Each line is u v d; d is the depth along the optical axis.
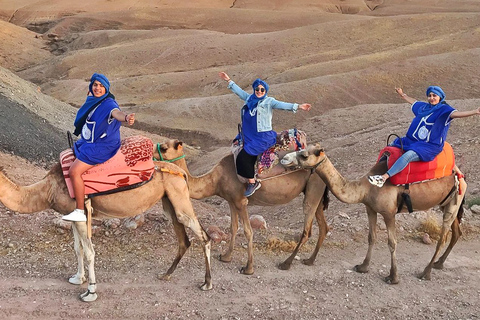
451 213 8.94
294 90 43.50
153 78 54.59
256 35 72.06
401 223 11.38
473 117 23.48
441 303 8.20
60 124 23.70
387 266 9.48
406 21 72.69
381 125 27.48
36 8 106.25
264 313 7.56
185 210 7.90
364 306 7.97
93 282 7.48
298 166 8.38
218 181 8.81
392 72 47.34
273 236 10.45
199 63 63.28
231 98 41.44
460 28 69.81
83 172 7.21
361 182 8.70
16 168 15.02
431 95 8.45
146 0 114.44
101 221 10.11
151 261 8.95
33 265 8.45
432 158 8.47
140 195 7.59
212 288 8.16
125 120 6.75
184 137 34.06
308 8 117.44
